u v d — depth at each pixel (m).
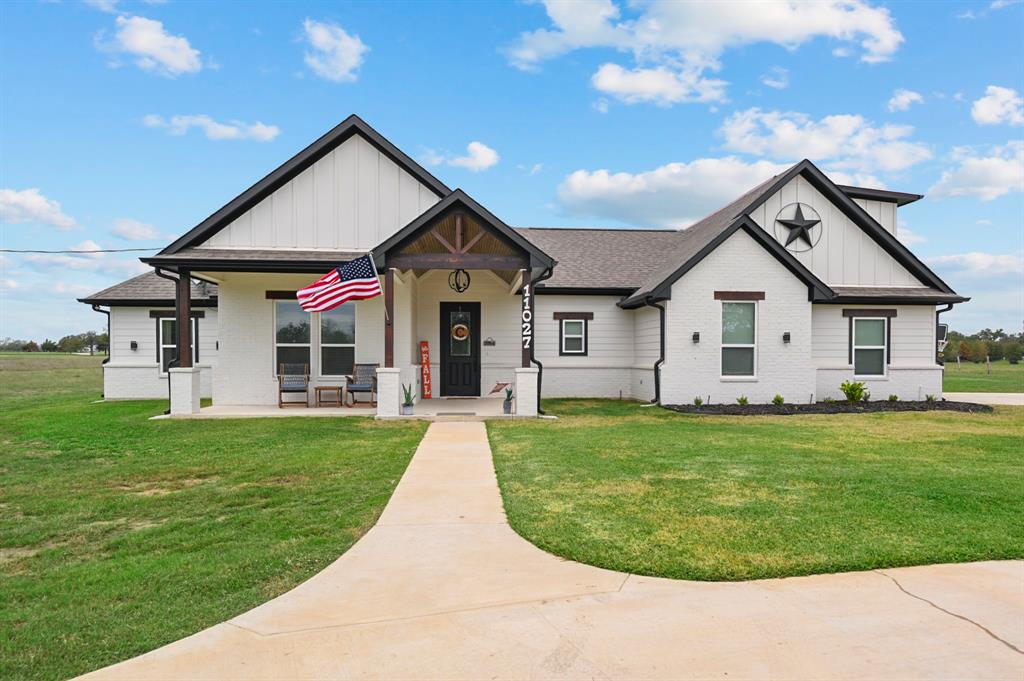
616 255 20.52
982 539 5.07
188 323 13.66
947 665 3.19
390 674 3.15
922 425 12.27
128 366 18.50
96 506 6.45
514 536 5.36
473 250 14.71
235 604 4.04
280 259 13.69
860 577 4.37
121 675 3.18
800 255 17.94
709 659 3.26
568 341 18.61
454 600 4.05
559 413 14.31
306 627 3.70
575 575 4.46
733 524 5.49
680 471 7.67
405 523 5.76
